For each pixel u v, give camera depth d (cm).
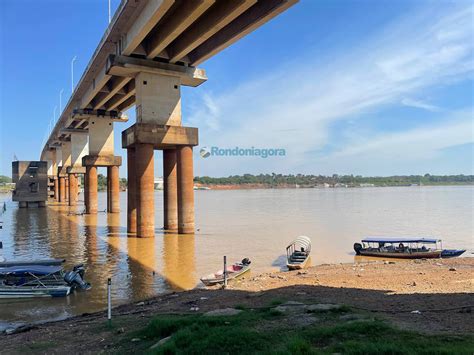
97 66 4056
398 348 645
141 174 3105
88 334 970
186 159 3259
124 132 3378
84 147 7131
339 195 13962
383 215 5650
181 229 3300
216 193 18538
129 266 2083
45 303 1457
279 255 2438
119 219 4831
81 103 5422
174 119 3300
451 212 6141
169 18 2784
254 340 738
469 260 2147
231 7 2398
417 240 2588
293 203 9019
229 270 1861
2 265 1727
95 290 1625
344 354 644
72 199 7306
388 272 1756
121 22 2933
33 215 5559
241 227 4109
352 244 3042
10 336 1073
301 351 663
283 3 2261
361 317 888
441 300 1136
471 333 759
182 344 743
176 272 1944
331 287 1428
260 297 1299
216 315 972
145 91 3212
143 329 909
